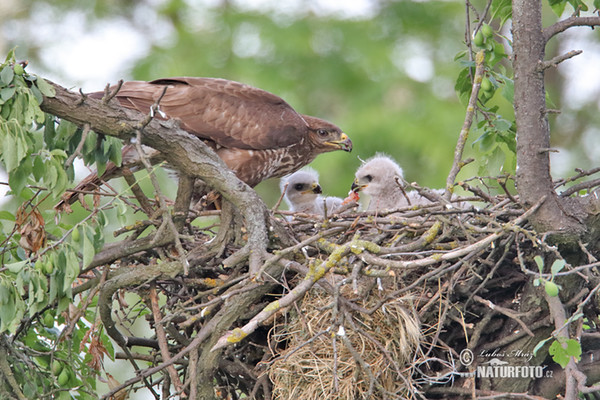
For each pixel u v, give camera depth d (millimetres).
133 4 26031
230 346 10648
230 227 10445
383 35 24656
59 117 9258
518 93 9477
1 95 8711
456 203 11500
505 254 9461
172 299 10547
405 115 22734
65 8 25734
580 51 9250
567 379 8492
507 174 10195
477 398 9469
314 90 23641
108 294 10016
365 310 9250
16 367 10203
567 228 9281
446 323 10094
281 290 10680
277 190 23000
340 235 10586
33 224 9477
